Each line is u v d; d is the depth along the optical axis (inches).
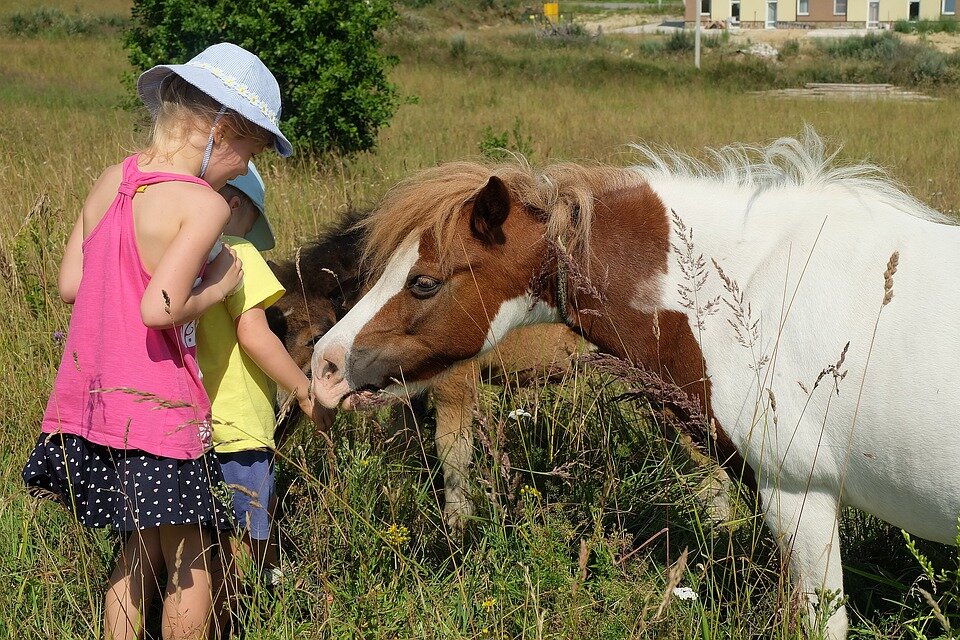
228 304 101.7
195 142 95.2
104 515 94.9
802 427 98.6
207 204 91.0
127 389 87.8
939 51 1250.0
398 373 110.1
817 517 101.8
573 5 2116.1
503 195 102.2
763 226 104.3
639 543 133.4
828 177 106.5
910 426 92.4
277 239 209.2
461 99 679.1
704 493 143.7
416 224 107.4
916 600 117.7
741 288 103.4
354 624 101.3
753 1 1734.7
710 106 678.5
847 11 1704.0
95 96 618.5
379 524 123.0
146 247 91.8
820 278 98.4
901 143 456.4
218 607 114.9
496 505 120.5
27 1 1242.6
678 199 108.3
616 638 100.1
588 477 135.3
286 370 104.0
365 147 371.9
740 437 103.6
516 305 110.3
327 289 130.0
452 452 153.6
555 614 103.5
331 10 349.7
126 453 92.8
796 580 104.5
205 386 104.0
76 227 105.6
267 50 348.2
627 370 103.5
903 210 104.3
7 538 123.7
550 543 109.2
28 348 162.7
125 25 1076.5
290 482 135.9
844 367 95.5
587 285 104.7
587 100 709.9
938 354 91.4
